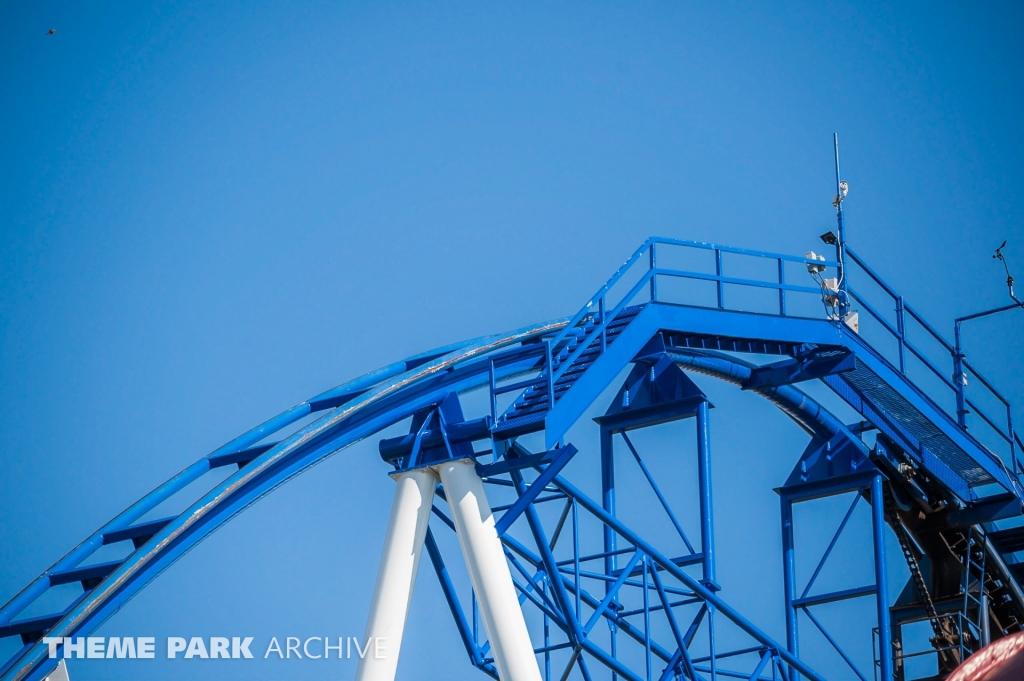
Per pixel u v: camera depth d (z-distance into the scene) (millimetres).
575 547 22188
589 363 21172
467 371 21109
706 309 23516
